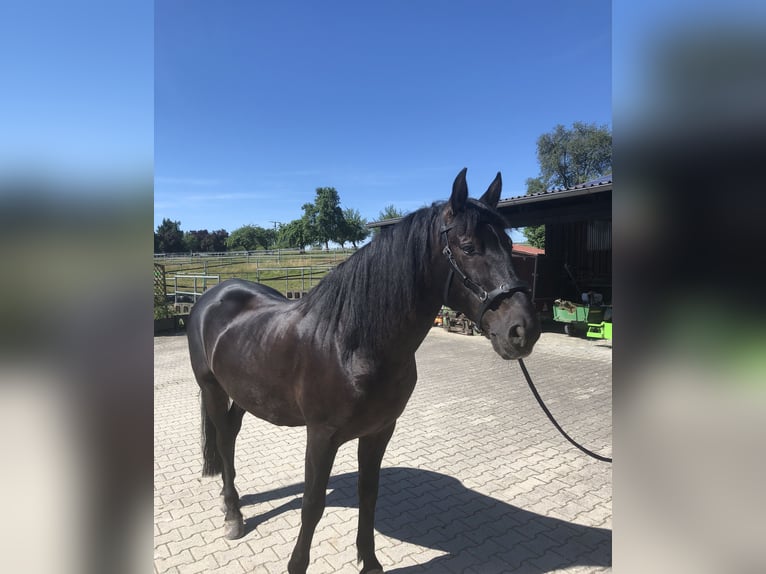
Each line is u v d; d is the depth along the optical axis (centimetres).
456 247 171
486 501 303
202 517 288
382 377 188
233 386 243
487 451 384
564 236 1181
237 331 246
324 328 197
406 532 269
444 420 464
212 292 297
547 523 276
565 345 899
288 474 350
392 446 398
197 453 398
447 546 256
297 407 216
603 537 262
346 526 277
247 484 334
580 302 1100
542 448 389
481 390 582
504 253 167
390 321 184
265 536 267
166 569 236
